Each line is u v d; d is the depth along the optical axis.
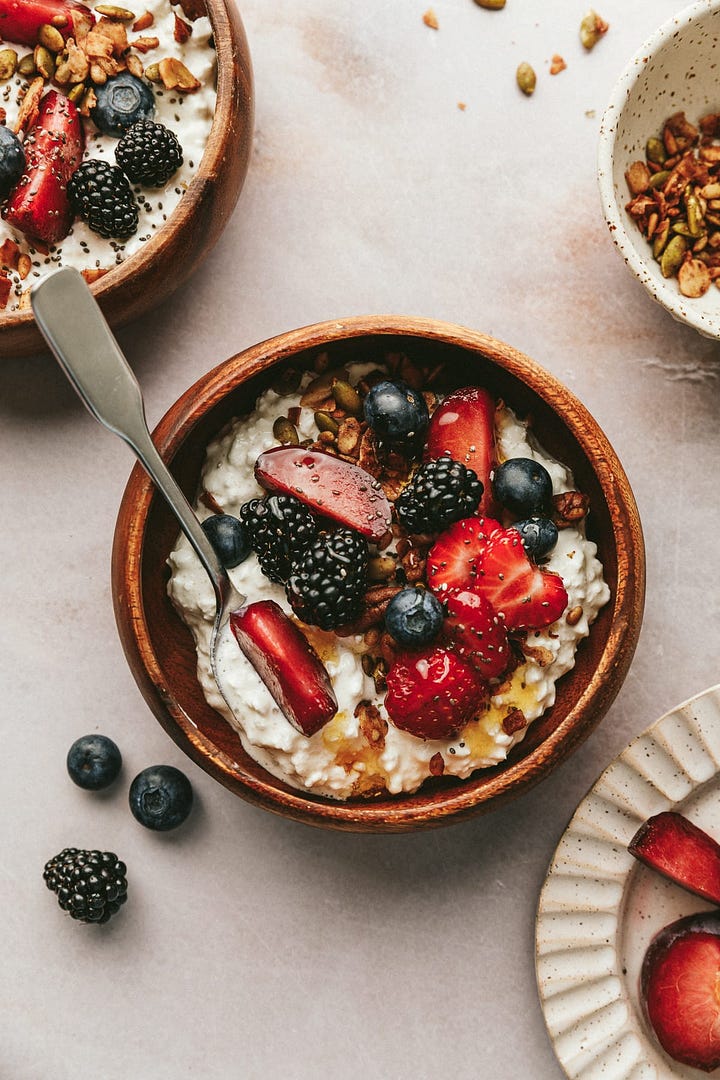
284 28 0.58
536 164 0.58
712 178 0.57
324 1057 0.58
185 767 0.58
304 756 0.53
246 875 0.58
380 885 0.58
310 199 0.58
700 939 0.55
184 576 0.54
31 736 0.58
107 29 0.55
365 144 0.58
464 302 0.58
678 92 0.56
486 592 0.52
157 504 0.53
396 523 0.53
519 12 0.58
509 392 0.54
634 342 0.58
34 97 0.55
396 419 0.52
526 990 0.57
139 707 0.58
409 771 0.53
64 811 0.58
